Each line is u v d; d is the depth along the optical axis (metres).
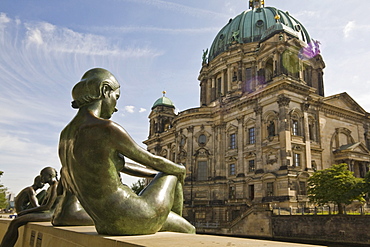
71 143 5.23
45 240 6.74
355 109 69.94
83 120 5.28
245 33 81.38
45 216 8.94
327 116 63.97
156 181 5.78
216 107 72.94
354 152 61.03
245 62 76.38
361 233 35.66
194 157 71.38
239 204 57.59
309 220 40.81
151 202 5.27
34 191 11.62
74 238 5.25
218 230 51.84
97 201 4.95
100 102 5.67
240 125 65.00
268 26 79.56
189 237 4.57
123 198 5.02
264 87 59.03
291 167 52.59
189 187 69.56
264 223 45.97
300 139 55.88
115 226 4.89
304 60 68.75
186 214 65.44
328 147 61.94
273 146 55.81
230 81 77.50
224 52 80.31
